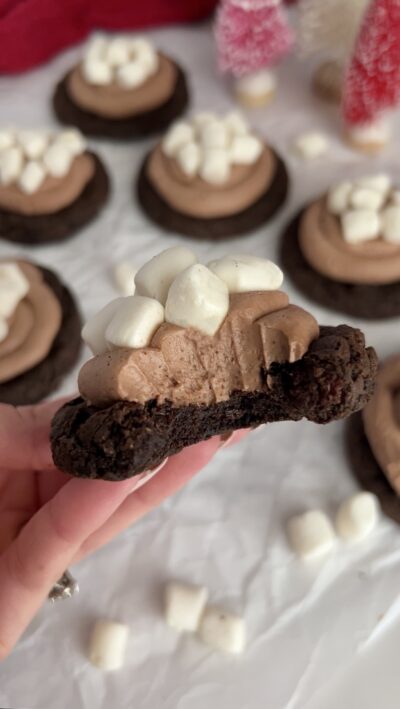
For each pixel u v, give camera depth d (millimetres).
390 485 175
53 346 199
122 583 168
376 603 162
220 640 157
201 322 119
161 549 172
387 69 217
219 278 123
